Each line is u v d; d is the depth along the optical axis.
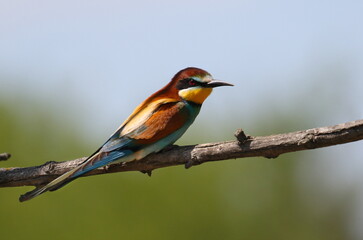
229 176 16.34
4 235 14.91
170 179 15.65
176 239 15.49
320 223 18.09
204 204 15.84
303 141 7.16
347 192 18.11
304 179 17.67
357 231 18.38
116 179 15.31
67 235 14.98
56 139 16.03
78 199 15.12
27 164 15.81
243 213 16.53
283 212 17.25
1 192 15.05
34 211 15.02
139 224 15.22
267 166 17.14
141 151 8.62
